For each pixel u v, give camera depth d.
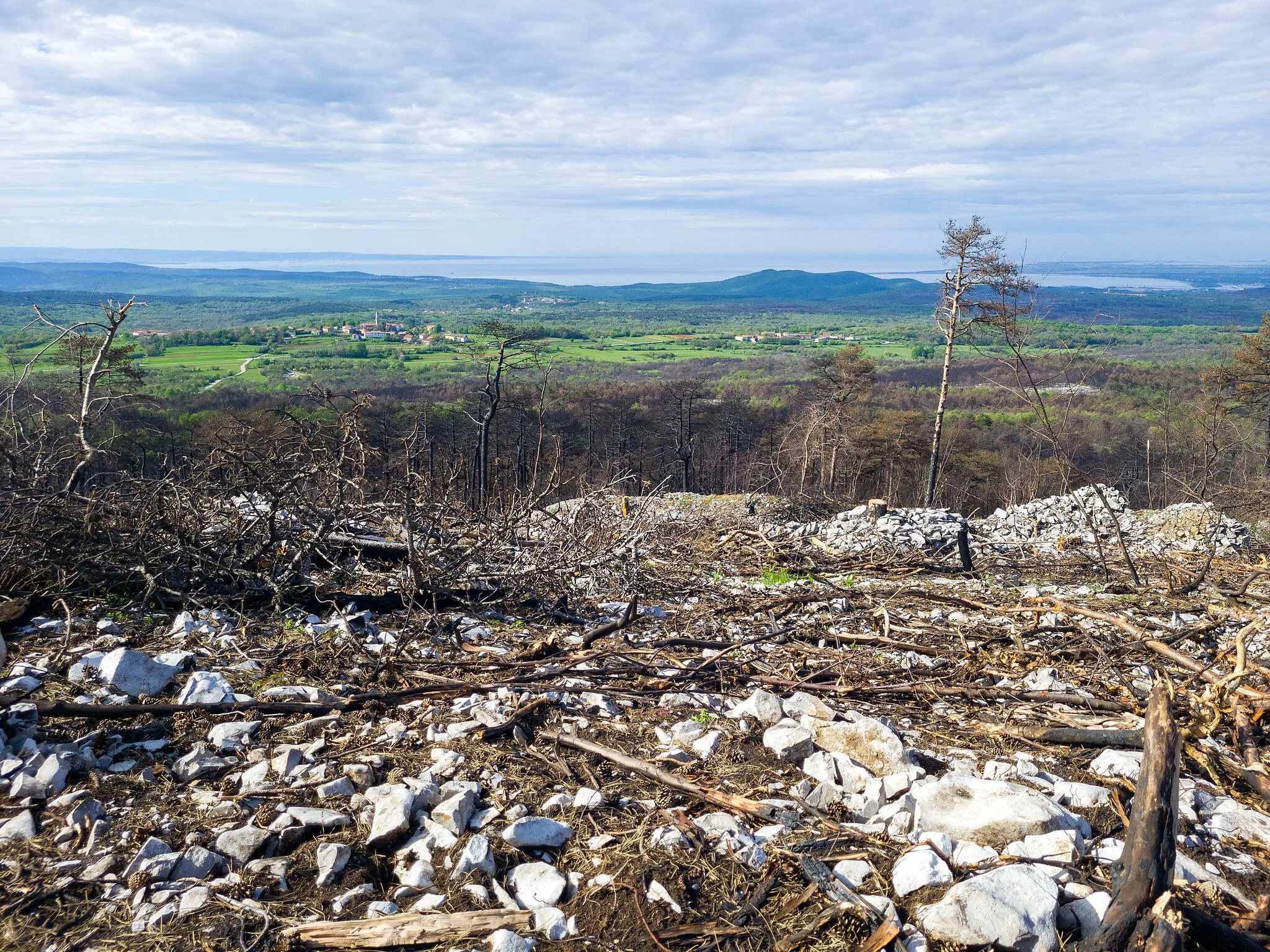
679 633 6.89
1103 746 4.52
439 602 7.15
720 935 2.83
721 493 42.84
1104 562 10.36
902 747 4.16
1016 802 3.49
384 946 2.72
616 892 3.02
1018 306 9.31
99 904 2.87
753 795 3.80
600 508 9.92
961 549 11.09
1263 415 30.41
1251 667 4.88
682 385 46.44
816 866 3.16
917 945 2.79
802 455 30.72
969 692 5.40
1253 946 2.72
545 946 2.76
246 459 6.85
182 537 6.24
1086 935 2.87
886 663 6.19
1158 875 2.77
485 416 28.50
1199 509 14.61
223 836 3.18
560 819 3.53
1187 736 4.59
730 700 5.12
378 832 3.28
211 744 4.06
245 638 5.65
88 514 6.01
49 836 3.24
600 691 5.09
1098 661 6.12
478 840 3.20
